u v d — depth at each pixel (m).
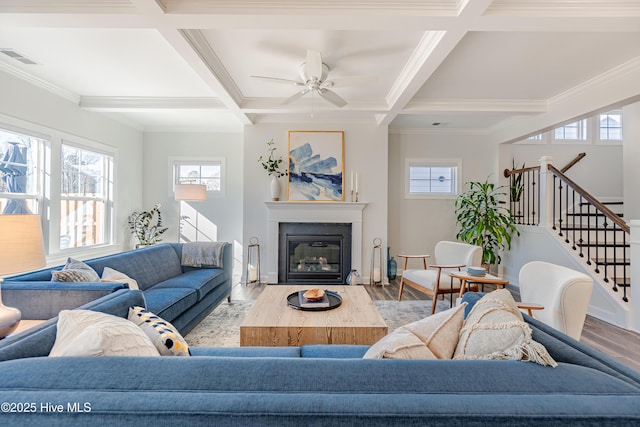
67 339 0.99
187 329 2.73
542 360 0.79
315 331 1.93
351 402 0.67
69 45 2.73
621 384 0.72
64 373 0.73
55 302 1.91
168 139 5.52
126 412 0.65
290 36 2.55
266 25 2.15
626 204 4.10
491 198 4.91
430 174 5.59
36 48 2.78
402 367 0.77
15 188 3.32
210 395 0.68
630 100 3.08
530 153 5.56
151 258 3.33
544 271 2.20
